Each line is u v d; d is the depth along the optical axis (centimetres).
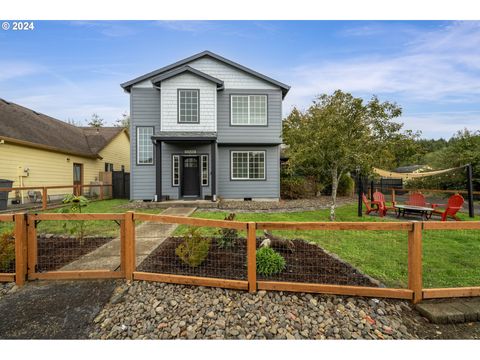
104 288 325
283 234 587
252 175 1280
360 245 508
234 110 1258
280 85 1255
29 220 342
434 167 1980
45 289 324
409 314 282
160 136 1070
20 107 1529
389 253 461
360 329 261
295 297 302
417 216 942
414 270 296
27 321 268
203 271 352
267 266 343
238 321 268
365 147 751
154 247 470
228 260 388
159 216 337
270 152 1280
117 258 412
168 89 1147
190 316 274
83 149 1606
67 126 1841
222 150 1266
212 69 1248
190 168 1241
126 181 1479
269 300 297
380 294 297
